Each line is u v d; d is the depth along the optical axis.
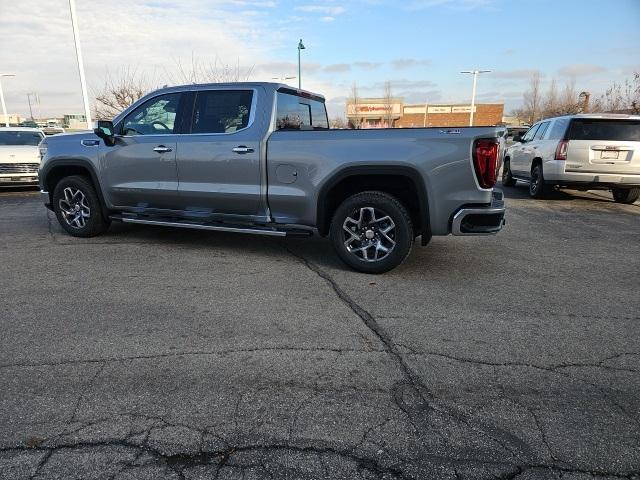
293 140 5.02
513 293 4.54
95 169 6.15
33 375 3.02
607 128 9.48
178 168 5.61
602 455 2.36
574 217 8.69
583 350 3.40
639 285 4.84
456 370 3.12
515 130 16.31
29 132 13.01
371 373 3.07
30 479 2.18
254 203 5.30
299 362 3.20
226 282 4.76
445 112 60.09
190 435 2.48
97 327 3.71
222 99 5.40
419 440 2.45
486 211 4.52
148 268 5.20
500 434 2.50
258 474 2.22
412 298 4.37
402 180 4.85
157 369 3.10
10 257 5.61
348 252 5.02
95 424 2.56
